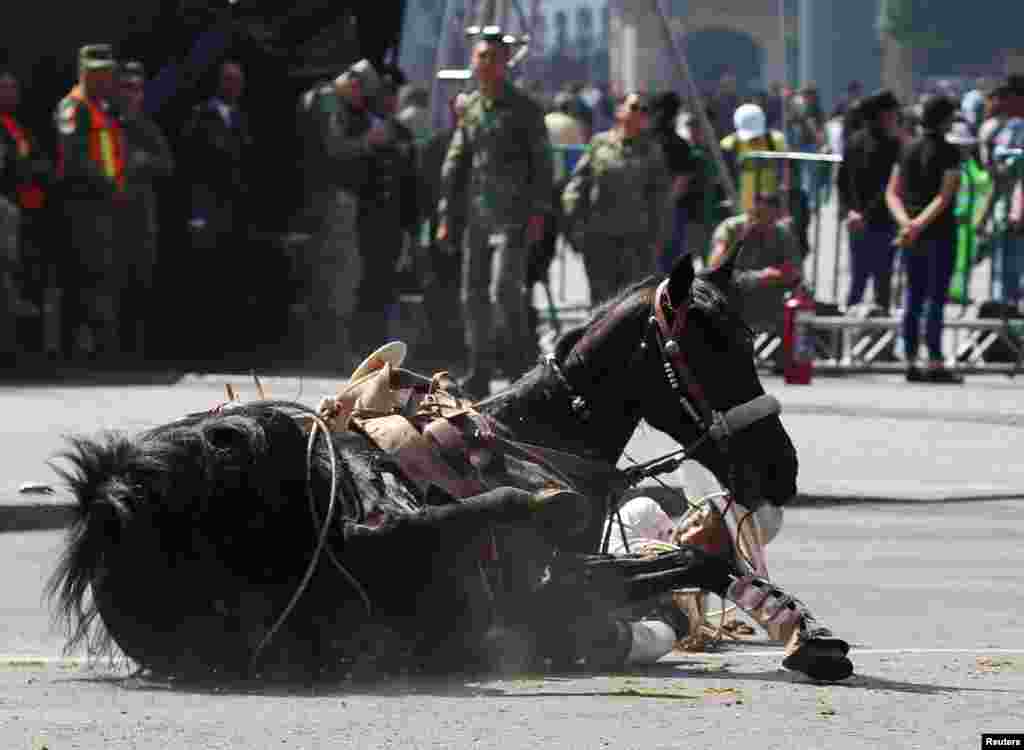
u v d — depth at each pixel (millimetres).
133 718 9109
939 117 29234
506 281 24344
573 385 10695
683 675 10633
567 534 10227
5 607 13492
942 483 19766
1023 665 11211
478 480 10211
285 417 9859
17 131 27828
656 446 21266
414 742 8570
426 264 29922
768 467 10477
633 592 10328
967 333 32312
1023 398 27156
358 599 9867
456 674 10297
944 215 29141
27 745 8484
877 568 15781
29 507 17188
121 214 27891
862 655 11617
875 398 26922
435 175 29578
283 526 9727
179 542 9680
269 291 29719
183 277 29641
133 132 27938
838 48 107312
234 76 29156
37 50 29812
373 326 30188
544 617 10281
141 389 25625
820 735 8836
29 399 24328
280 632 9859
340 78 28906
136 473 9680
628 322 10633
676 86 32750
